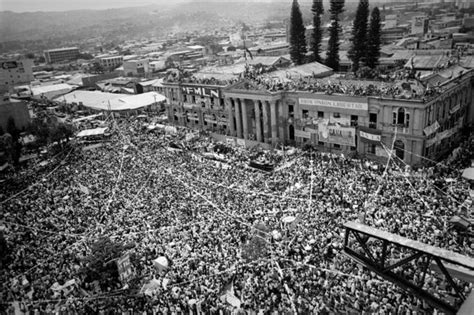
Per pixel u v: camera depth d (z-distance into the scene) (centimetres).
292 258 3978
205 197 5659
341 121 7462
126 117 12412
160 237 4725
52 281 4200
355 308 3191
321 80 8488
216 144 8531
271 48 17875
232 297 3662
